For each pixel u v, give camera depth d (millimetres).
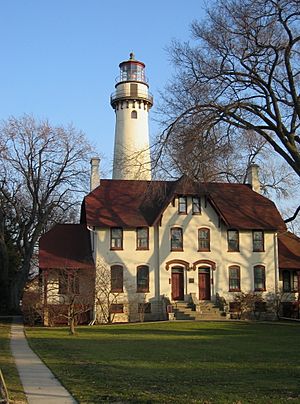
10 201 52188
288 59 26781
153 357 19938
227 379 14789
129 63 55594
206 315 42000
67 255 44094
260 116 28516
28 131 51250
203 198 45406
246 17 27109
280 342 25797
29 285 41156
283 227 46094
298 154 27734
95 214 44125
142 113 55719
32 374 15938
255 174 49812
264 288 45406
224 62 28453
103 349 22844
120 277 43375
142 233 44375
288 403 11242
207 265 44719
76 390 13227
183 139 27781
